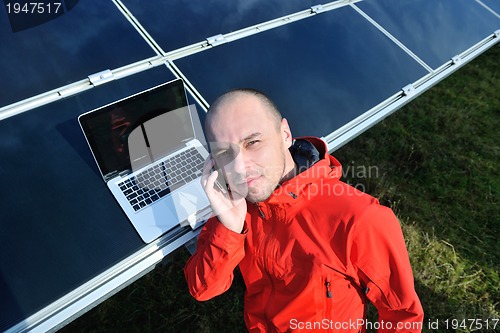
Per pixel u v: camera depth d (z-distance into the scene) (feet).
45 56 4.40
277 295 3.07
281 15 5.48
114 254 3.21
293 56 5.06
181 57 4.69
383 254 2.74
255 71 4.78
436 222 6.30
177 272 5.42
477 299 5.54
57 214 3.34
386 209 2.78
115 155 3.49
